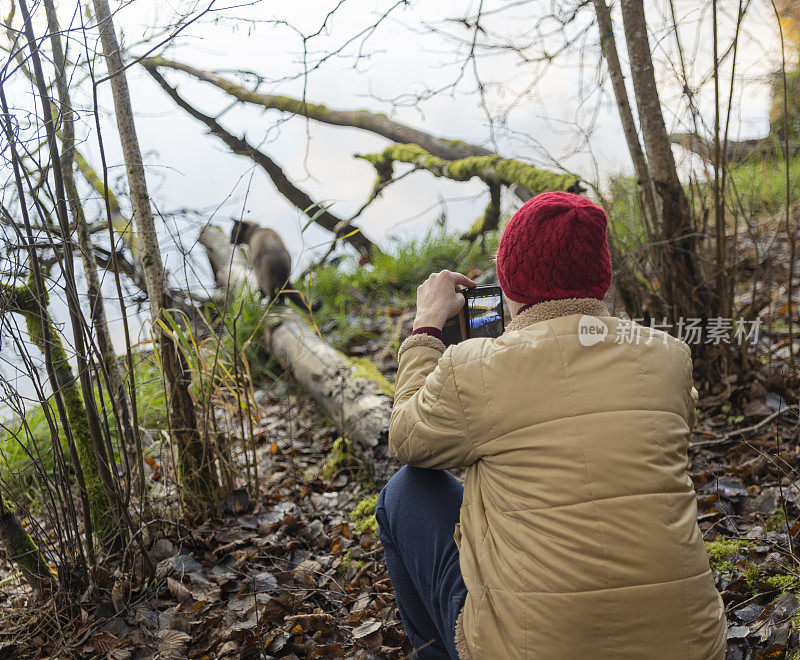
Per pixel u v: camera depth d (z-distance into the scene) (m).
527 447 1.26
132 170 2.57
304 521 2.79
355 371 3.63
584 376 1.26
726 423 3.00
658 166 3.18
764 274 3.36
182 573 2.40
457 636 1.38
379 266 5.83
